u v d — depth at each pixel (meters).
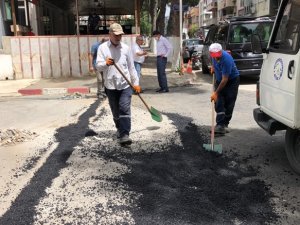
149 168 3.63
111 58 4.01
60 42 11.16
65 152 4.16
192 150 4.13
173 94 8.06
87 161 3.87
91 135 4.80
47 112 6.43
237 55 8.92
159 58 8.23
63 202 2.98
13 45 11.05
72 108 6.68
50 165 3.78
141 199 2.98
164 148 4.22
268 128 3.57
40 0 14.33
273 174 3.46
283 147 4.22
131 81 4.30
